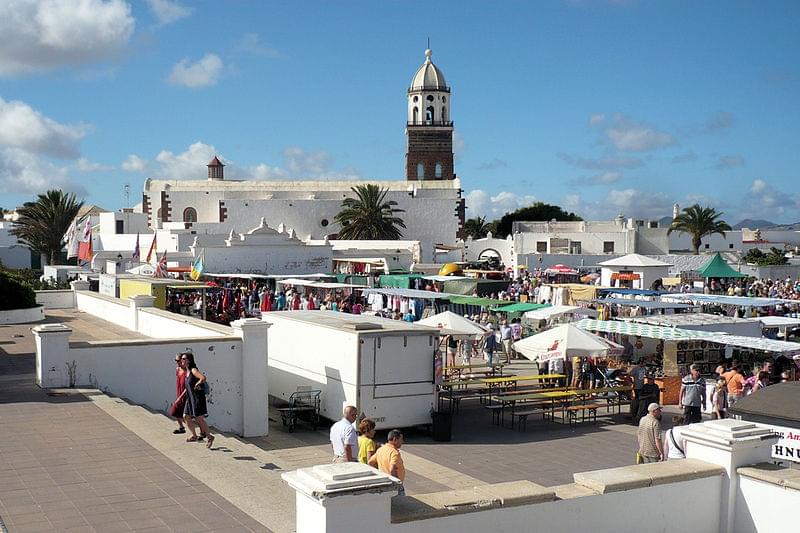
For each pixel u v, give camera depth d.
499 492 7.20
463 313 36.66
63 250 75.00
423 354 17.44
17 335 25.39
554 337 20.42
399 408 17.22
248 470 10.73
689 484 8.05
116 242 73.19
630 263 45.34
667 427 18.59
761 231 113.50
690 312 32.78
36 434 12.23
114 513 8.66
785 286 47.72
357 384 16.72
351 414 10.46
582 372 22.58
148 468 10.58
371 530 6.23
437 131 99.50
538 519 7.22
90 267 61.88
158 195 89.00
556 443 17.11
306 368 18.70
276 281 43.56
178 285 30.53
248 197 89.62
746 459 8.28
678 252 92.69
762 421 10.48
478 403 21.45
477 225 128.50
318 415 18.02
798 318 28.14
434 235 88.25
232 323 17.33
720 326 24.58
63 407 14.05
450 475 14.39
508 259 85.25
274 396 20.23
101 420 13.20
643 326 22.86
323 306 35.78
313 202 84.56
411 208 87.75
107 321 30.03
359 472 6.28
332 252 63.94
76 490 9.52
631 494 7.73
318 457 15.34
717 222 87.44
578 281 54.69
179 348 16.52
